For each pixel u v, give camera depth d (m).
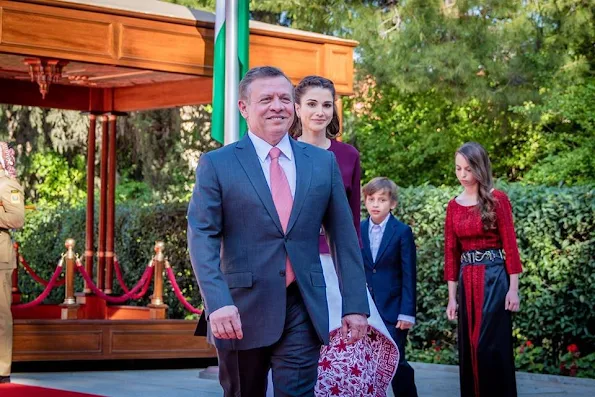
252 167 5.08
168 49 11.81
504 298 7.96
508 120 21.56
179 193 24.56
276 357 5.05
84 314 15.27
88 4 11.27
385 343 6.94
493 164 24.20
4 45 10.84
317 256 5.15
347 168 6.73
